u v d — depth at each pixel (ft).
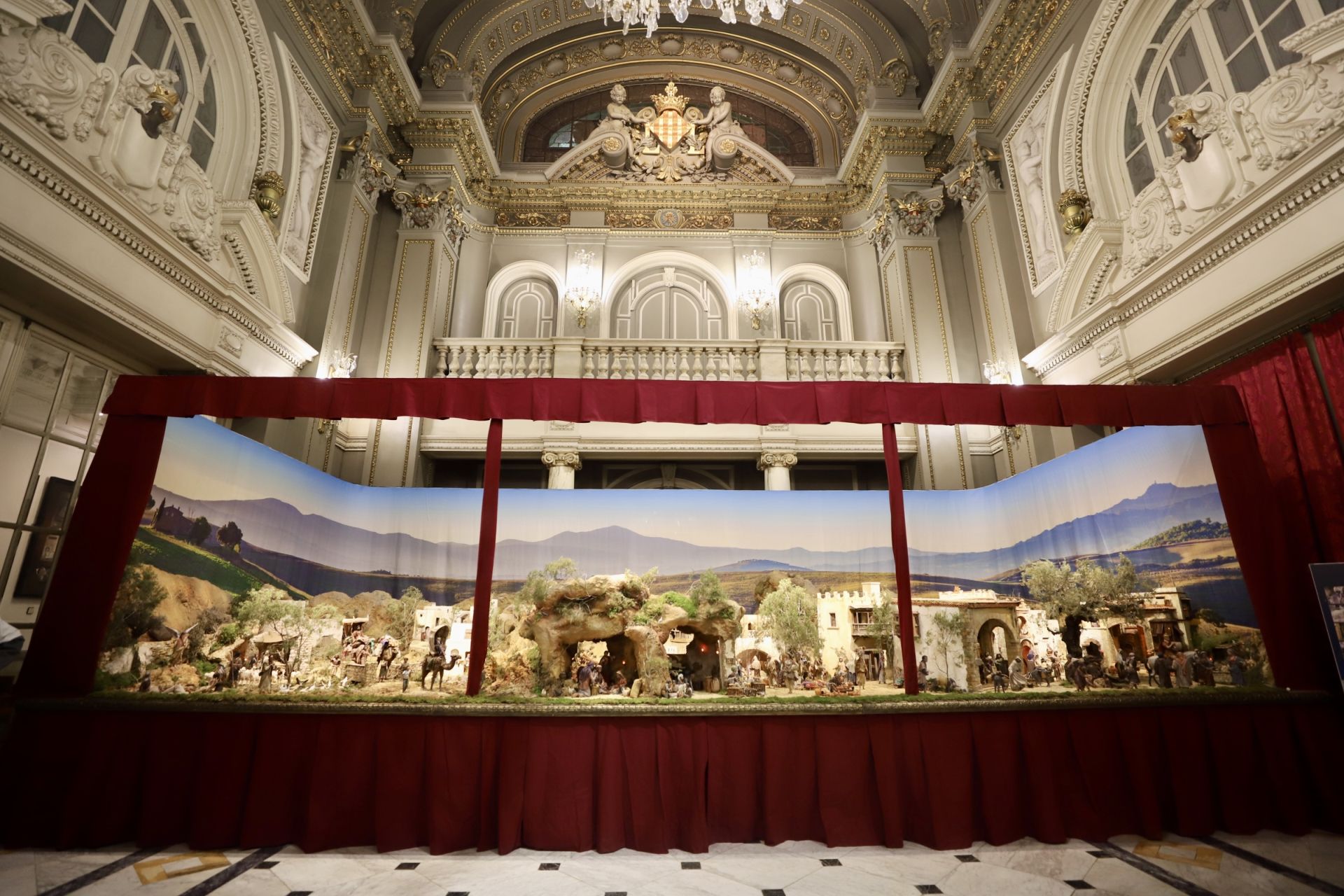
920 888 10.61
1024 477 16.81
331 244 25.68
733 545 14.70
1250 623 13.47
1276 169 15.79
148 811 11.90
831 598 14.60
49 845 11.69
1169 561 14.56
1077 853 12.00
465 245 35.37
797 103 41.86
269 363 21.72
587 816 12.27
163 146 16.84
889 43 34.76
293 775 12.32
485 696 12.82
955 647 14.67
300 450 22.62
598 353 31.12
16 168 12.85
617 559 14.43
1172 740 13.02
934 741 12.83
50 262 13.60
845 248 37.04
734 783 12.59
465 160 34.01
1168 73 20.16
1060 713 13.14
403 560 14.88
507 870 11.25
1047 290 25.23
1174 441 14.90
